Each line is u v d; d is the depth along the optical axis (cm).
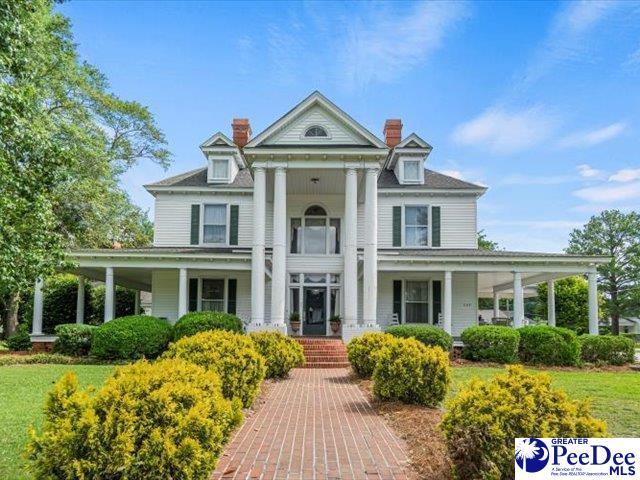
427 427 778
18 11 1127
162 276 2361
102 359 1769
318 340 1873
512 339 1802
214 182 2436
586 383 1364
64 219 2344
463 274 2355
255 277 1938
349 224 1947
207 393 554
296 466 607
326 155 1941
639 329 6700
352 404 1017
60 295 2816
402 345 1042
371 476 572
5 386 1197
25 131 1102
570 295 3741
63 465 420
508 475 481
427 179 2505
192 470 441
